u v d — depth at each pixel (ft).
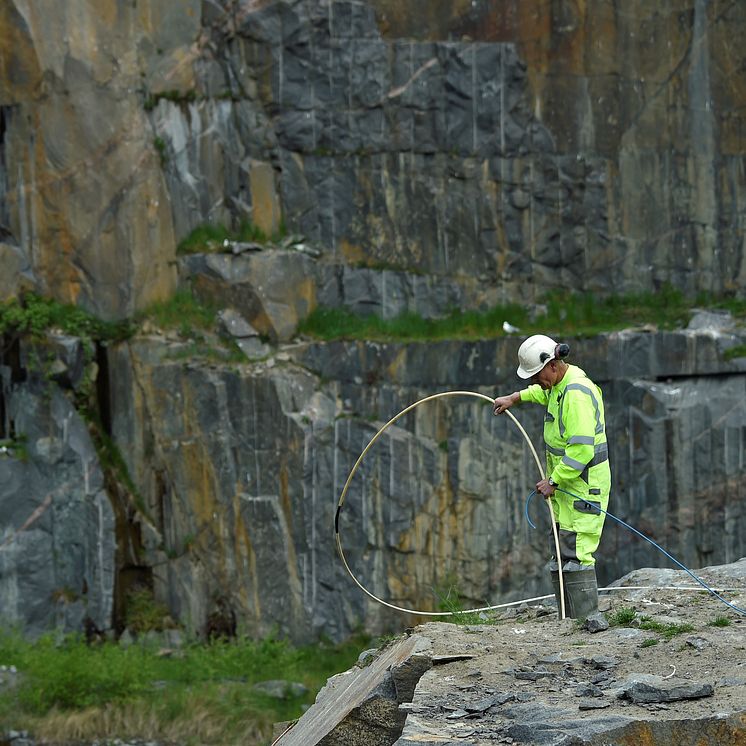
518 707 24.48
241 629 95.40
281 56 103.65
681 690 24.09
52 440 96.32
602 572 96.22
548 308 102.94
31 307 96.94
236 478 96.68
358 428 96.22
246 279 99.50
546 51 103.40
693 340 96.07
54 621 95.25
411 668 27.94
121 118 98.63
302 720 31.40
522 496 95.09
